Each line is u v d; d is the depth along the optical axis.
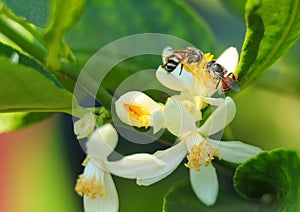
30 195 0.40
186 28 0.32
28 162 0.41
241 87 0.28
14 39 0.27
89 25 0.31
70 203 0.40
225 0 0.35
